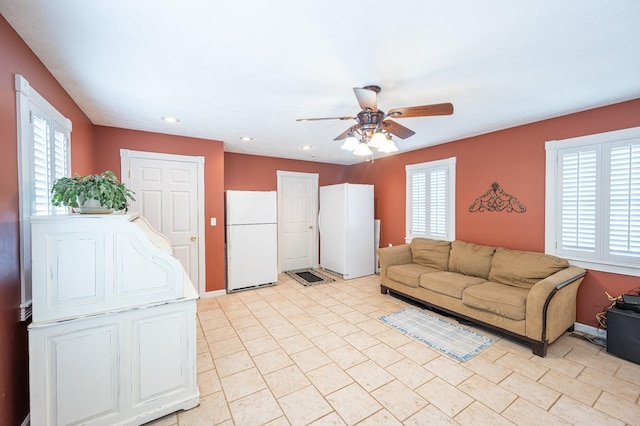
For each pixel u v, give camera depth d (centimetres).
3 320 143
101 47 169
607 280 268
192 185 390
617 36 158
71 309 154
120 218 165
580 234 284
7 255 146
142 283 171
